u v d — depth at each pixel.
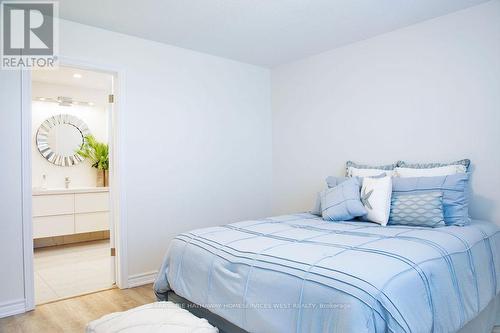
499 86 2.46
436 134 2.79
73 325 2.33
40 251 4.59
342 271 1.36
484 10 2.53
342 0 2.49
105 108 5.52
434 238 1.88
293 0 2.49
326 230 2.24
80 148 5.27
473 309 1.77
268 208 4.28
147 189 3.21
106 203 4.98
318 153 3.74
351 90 3.40
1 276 2.46
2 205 2.47
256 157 4.15
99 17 2.74
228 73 3.88
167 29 3.00
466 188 2.41
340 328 1.20
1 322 2.38
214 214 3.72
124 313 1.70
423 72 2.87
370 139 3.24
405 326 1.21
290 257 1.58
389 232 2.10
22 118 2.55
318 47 3.50
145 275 3.19
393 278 1.33
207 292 1.82
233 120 3.92
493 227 2.36
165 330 1.48
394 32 3.06
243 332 1.66
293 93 4.02
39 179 4.94
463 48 2.64
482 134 2.54
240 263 1.69
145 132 3.21
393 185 2.61
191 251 2.05
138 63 3.18
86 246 4.89
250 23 2.89
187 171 3.51
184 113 3.49
